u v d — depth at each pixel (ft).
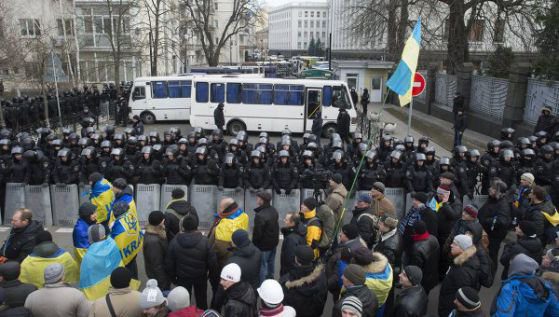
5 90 110.11
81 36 123.85
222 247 21.75
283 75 149.18
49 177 34.58
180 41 146.00
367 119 78.02
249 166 35.14
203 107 74.90
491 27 85.97
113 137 41.06
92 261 18.26
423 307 16.49
